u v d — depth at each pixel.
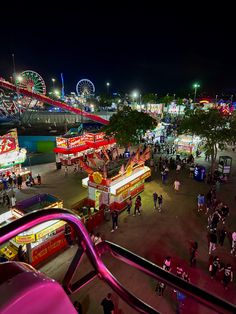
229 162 26.95
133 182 20.06
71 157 30.95
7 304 1.09
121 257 1.81
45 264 13.46
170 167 29.58
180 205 20.33
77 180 25.94
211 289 12.02
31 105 83.69
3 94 68.75
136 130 32.12
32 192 23.09
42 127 59.34
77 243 1.75
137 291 11.71
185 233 16.53
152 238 15.95
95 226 16.91
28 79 74.25
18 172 25.81
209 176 25.73
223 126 26.17
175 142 35.22
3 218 13.88
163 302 11.15
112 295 11.32
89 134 33.25
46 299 1.21
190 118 27.31
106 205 18.58
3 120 70.88
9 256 12.94
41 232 12.67
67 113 71.38
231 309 1.57
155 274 1.71
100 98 109.75
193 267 13.41
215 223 16.19
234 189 23.84
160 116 60.31
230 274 11.90
